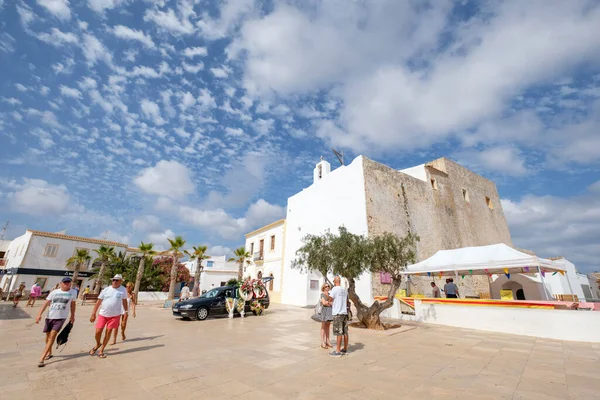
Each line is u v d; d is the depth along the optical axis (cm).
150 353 682
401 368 568
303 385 473
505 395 430
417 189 2258
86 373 528
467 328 1090
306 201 2452
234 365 586
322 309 745
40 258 3170
